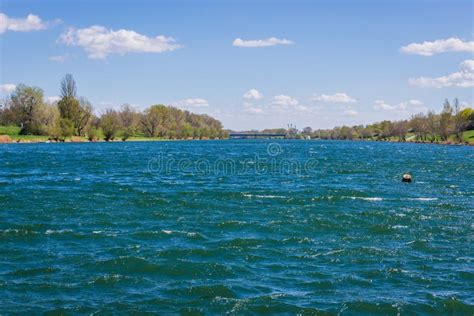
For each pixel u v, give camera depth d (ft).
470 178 214.07
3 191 157.28
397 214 121.90
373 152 471.62
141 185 177.68
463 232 104.32
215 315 61.41
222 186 177.17
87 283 71.67
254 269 78.59
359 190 166.30
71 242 93.35
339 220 114.62
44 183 181.27
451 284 72.69
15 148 463.01
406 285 72.13
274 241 95.04
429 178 213.66
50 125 597.52
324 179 206.39
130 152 423.23
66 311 61.98
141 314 61.57
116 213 121.19
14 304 63.98
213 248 89.56
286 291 69.26
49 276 74.38
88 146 528.22
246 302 65.21
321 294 68.28
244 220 114.11
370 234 101.86
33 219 112.98
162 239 96.02
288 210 127.54
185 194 153.99
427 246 92.89
